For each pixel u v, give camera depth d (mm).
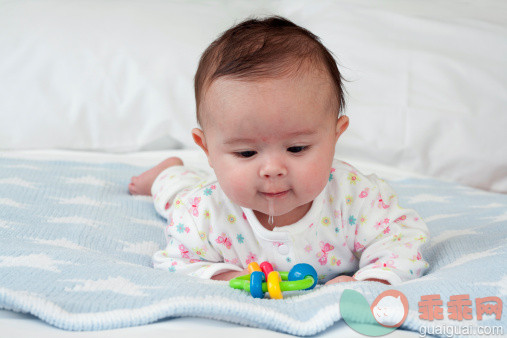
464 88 1998
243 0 2344
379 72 2043
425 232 1165
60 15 2062
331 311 854
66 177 1641
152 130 1965
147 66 1998
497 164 1938
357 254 1200
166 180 1485
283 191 1016
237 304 864
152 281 975
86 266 1017
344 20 2176
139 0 2199
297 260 1140
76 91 1958
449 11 2213
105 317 848
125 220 1417
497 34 2078
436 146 1963
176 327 842
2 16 2066
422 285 942
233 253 1171
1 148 1913
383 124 1978
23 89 1943
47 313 844
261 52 1010
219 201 1163
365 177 1196
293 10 2311
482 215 1488
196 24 2119
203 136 1120
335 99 1050
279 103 964
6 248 1072
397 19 2164
